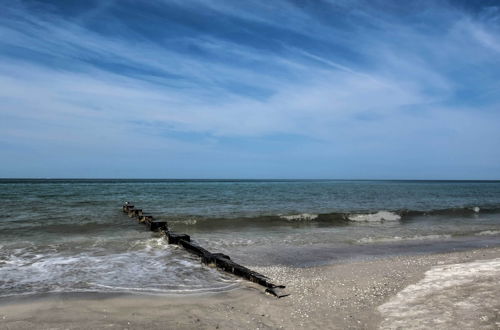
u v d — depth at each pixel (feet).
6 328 18.35
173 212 79.51
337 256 40.11
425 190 248.93
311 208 92.79
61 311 21.20
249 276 28.50
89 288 26.14
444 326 18.44
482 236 56.24
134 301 23.43
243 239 50.06
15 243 43.09
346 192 191.01
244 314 21.26
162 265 33.91
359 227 64.90
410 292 25.04
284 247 44.75
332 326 19.26
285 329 18.92
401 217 81.10
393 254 41.83
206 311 21.71
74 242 44.27
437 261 36.17
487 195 187.52
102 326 18.88
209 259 34.04
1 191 146.61
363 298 24.16
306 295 25.04
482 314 19.81
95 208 83.97
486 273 29.68
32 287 26.22
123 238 48.06
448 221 75.92
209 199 119.96
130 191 167.63
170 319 20.18
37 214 69.26
